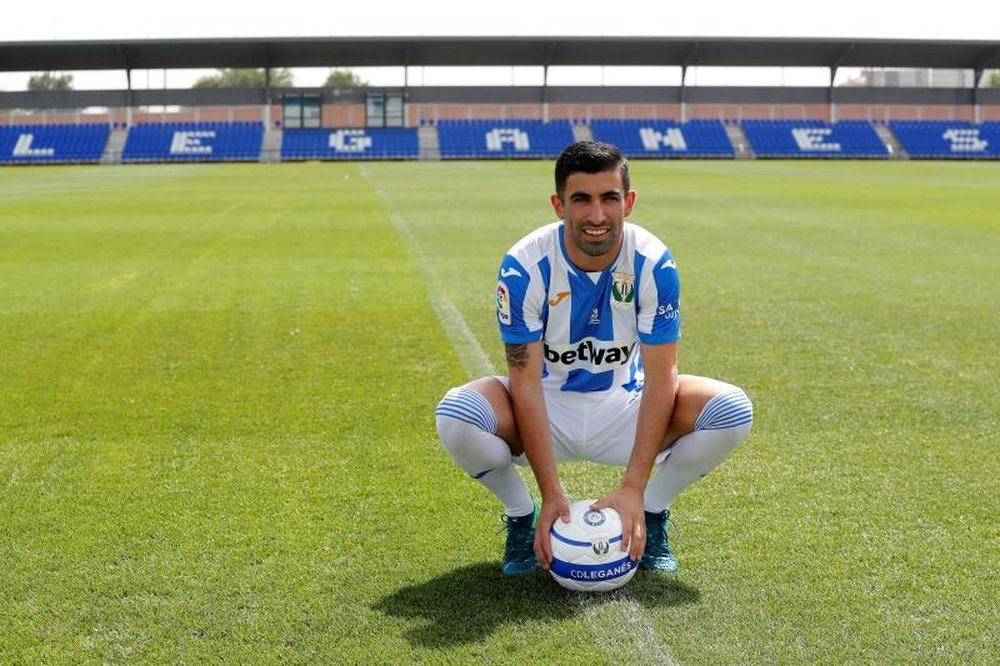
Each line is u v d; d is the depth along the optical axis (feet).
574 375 12.14
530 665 9.69
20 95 177.17
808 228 53.21
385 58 176.24
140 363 23.13
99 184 102.78
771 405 19.17
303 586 11.45
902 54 180.24
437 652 9.95
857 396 19.81
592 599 11.08
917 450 16.38
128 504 14.08
